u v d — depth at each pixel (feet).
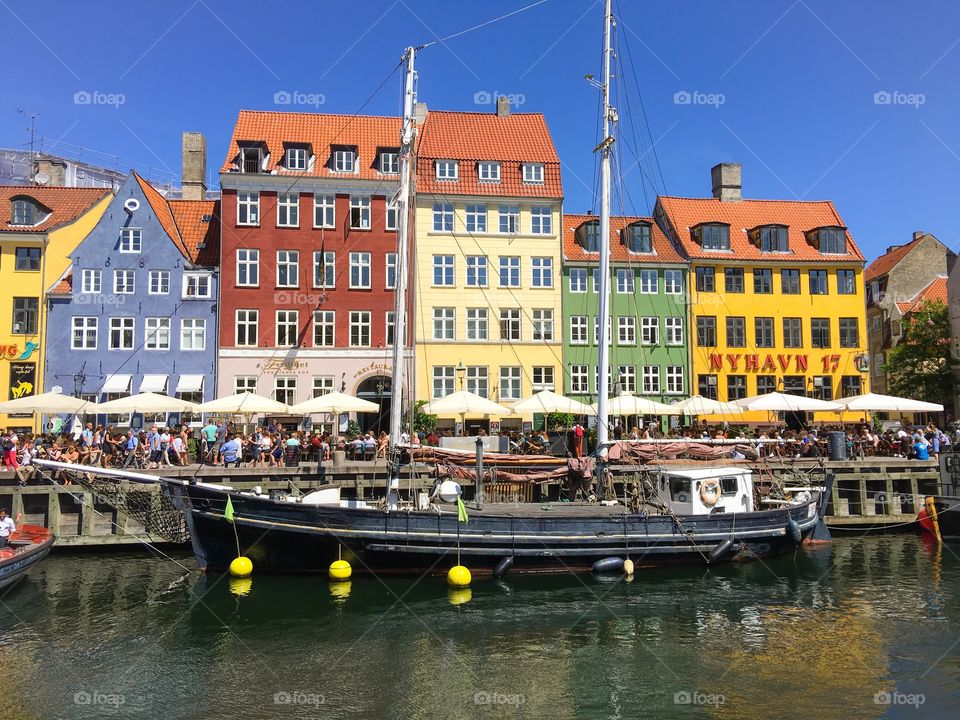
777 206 154.10
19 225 122.62
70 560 68.95
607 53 77.00
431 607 53.21
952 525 81.25
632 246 138.31
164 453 83.35
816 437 103.71
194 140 143.64
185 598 55.26
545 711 36.91
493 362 127.44
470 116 142.72
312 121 135.23
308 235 124.06
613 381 132.46
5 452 78.64
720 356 137.18
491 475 65.26
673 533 63.21
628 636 47.91
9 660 43.50
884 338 168.14
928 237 169.89
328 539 57.88
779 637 47.80
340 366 122.52
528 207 131.75
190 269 121.80
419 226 127.85
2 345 116.98
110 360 118.42
